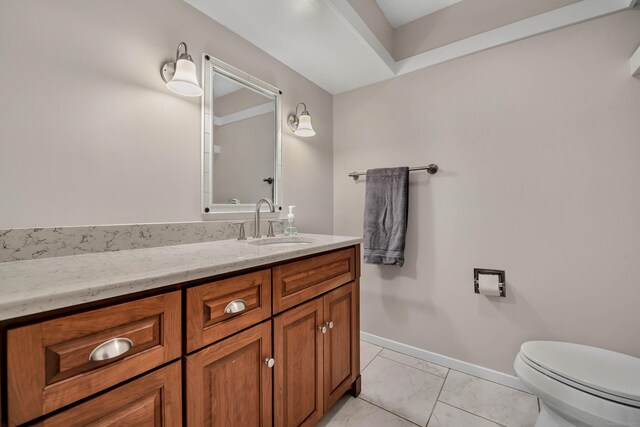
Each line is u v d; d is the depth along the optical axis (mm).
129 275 610
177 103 1211
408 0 1671
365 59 1698
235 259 811
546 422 1057
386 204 1836
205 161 1313
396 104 1911
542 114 1432
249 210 1530
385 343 1942
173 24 1193
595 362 1041
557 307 1401
